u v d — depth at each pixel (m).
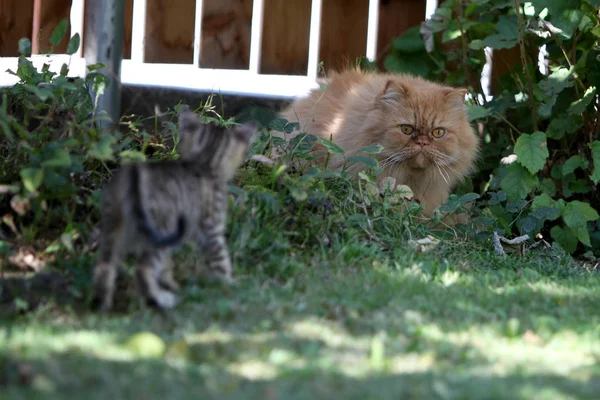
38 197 4.93
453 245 6.29
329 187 6.40
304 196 5.42
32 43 8.52
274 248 5.23
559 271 6.10
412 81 7.45
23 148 5.16
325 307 4.32
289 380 3.21
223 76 8.44
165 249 4.17
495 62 8.38
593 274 6.10
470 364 3.58
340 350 3.67
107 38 6.88
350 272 5.18
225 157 4.51
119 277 4.56
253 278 4.80
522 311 4.59
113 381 3.10
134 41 8.59
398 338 3.91
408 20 8.52
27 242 5.00
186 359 3.46
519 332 4.17
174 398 2.94
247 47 8.47
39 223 5.21
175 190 4.12
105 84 6.13
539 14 7.25
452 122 6.90
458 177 7.12
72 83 5.93
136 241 4.12
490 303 4.68
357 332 3.98
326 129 7.19
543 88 7.07
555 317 4.52
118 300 4.34
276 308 4.23
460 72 8.17
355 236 5.74
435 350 3.74
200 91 8.40
